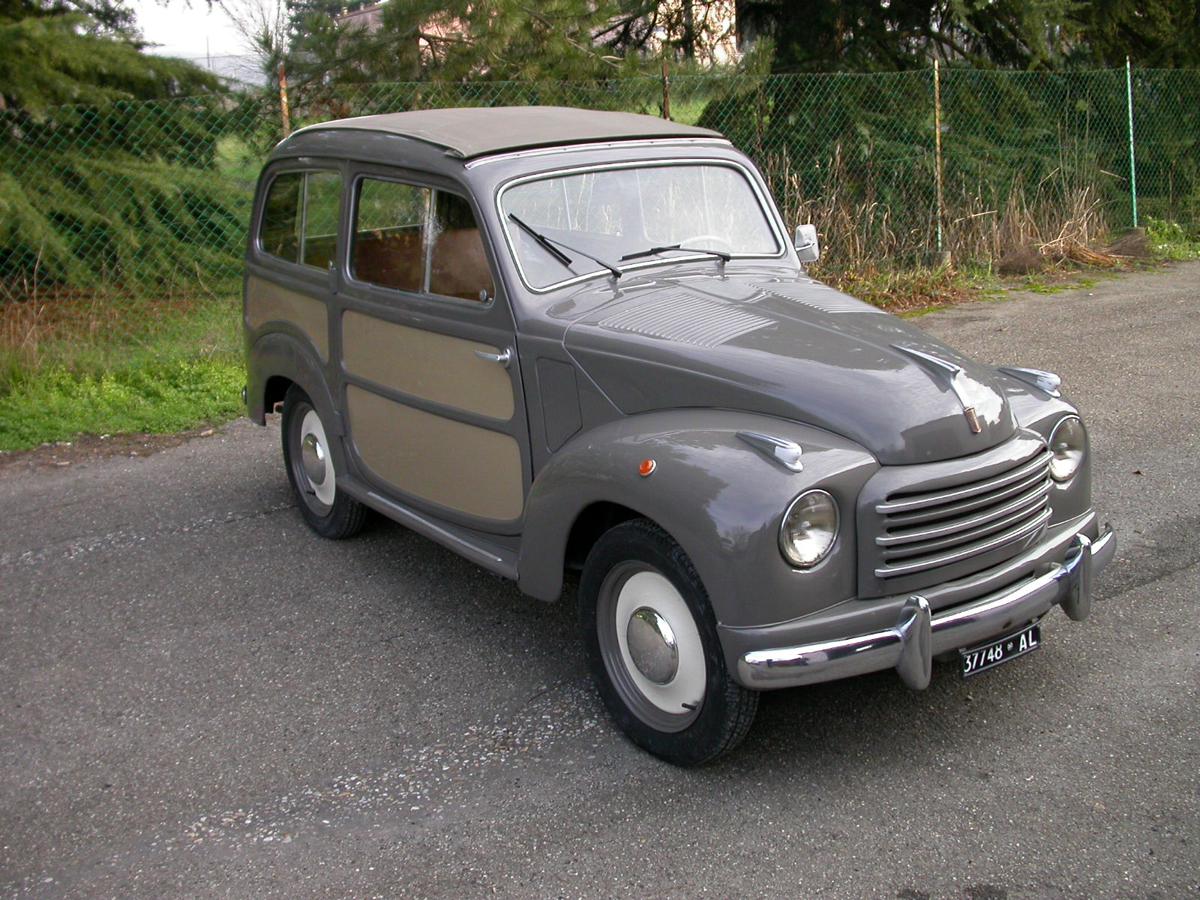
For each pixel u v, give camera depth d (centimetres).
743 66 1080
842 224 1109
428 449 456
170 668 434
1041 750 359
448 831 330
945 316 997
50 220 957
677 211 457
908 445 329
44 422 738
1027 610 348
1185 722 370
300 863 318
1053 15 1260
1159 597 457
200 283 1004
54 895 308
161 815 343
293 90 1012
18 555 549
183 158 1042
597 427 380
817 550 317
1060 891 295
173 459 693
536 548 384
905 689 399
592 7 1042
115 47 967
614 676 372
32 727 395
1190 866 303
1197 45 1431
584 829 329
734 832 325
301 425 564
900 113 1242
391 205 457
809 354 360
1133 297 1040
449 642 449
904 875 304
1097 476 592
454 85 988
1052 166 1280
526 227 415
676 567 331
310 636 457
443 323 431
